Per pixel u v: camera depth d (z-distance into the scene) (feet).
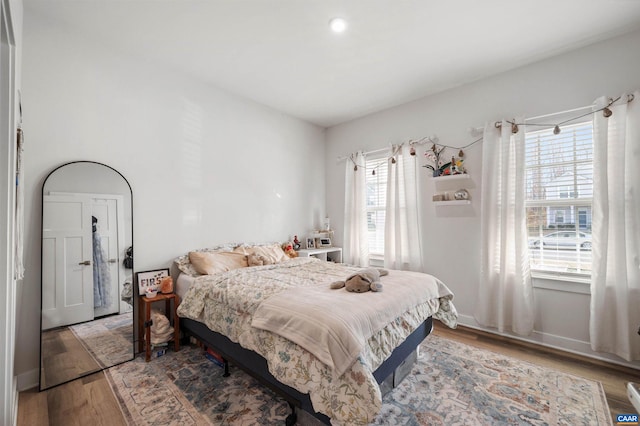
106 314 7.38
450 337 9.02
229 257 9.48
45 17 6.71
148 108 8.53
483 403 5.74
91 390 6.22
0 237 3.83
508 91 9.14
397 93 10.78
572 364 7.30
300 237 13.38
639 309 6.92
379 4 6.31
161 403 5.76
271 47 7.93
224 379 6.63
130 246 7.94
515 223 8.60
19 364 6.20
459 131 10.18
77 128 7.20
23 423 5.20
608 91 7.54
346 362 4.33
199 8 6.43
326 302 5.36
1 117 3.89
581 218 8.11
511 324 8.85
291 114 12.89
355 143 13.43
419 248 11.06
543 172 8.67
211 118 10.09
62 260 6.81
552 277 8.32
